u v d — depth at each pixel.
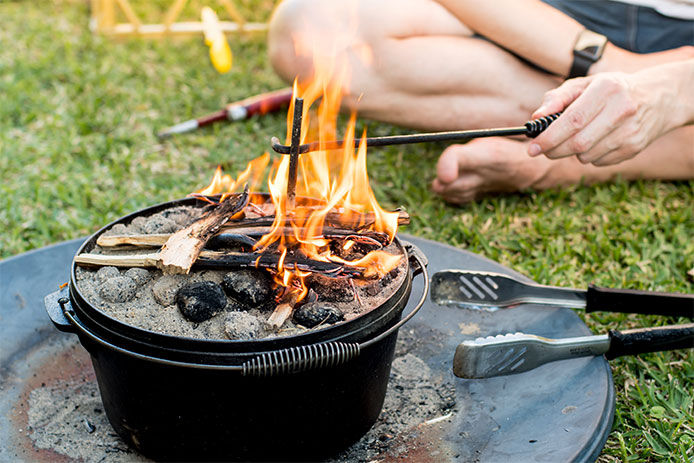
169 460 1.33
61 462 1.38
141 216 1.52
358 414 1.35
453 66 2.29
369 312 1.21
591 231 2.38
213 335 1.20
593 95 1.73
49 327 1.75
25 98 3.23
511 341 1.51
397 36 2.28
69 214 2.43
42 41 3.88
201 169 2.74
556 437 1.40
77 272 1.34
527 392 1.55
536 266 2.18
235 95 3.31
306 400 1.24
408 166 2.78
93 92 3.30
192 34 3.95
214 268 1.32
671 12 2.25
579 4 2.32
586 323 1.87
